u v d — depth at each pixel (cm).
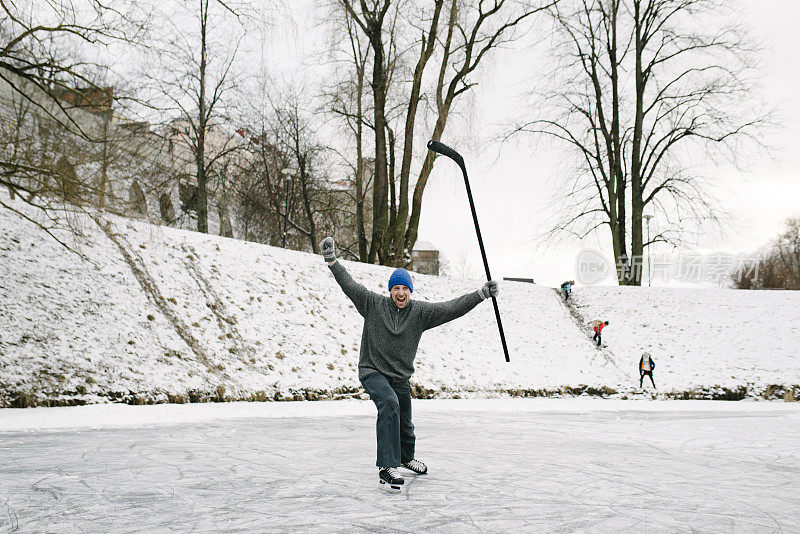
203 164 2827
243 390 1371
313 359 1655
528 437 764
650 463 540
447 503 350
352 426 866
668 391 2086
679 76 2812
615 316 2705
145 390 1188
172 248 1770
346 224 3650
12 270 1321
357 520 306
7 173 1044
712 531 295
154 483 410
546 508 340
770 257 5156
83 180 1102
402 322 399
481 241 436
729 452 629
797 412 1409
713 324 2630
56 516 313
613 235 3048
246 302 1748
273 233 3578
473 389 1856
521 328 2480
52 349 1167
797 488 421
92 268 1472
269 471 465
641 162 3000
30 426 798
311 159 3284
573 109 2964
